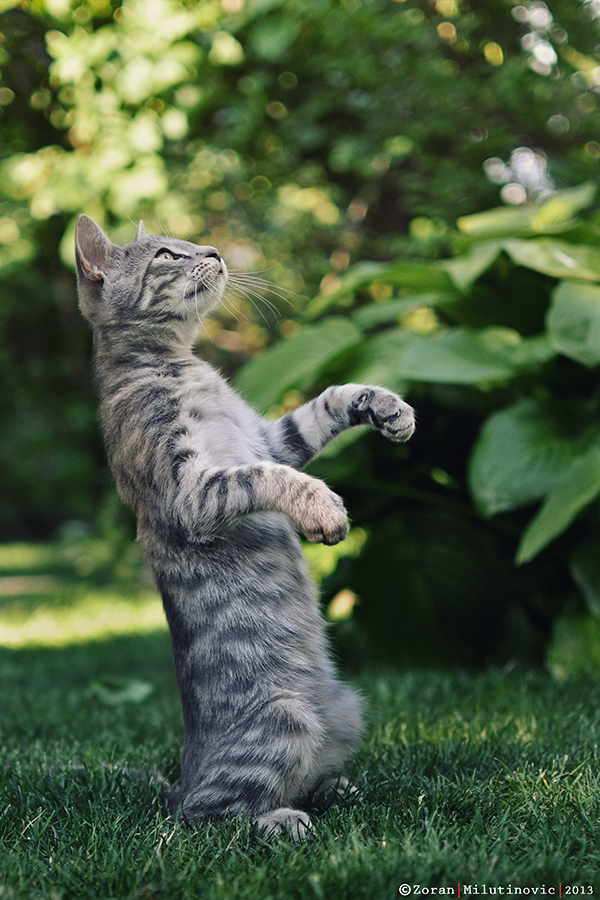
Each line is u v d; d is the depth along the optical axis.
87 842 2.09
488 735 2.94
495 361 4.30
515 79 6.48
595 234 4.71
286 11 6.26
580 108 7.11
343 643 5.29
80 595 10.01
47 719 3.85
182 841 2.06
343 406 2.78
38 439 13.77
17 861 1.95
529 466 4.06
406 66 6.52
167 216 6.47
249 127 6.59
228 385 2.99
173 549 2.52
